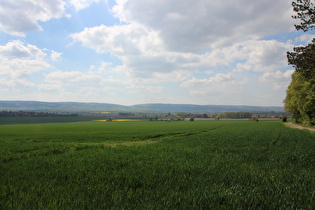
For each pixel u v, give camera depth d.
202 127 74.00
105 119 198.12
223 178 7.74
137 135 40.69
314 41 15.52
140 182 7.13
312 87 44.47
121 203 5.11
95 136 39.75
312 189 6.40
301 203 5.25
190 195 5.70
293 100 59.84
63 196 5.65
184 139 29.56
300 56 16.09
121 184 7.04
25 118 184.88
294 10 15.99
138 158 12.91
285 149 17.89
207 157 13.34
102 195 5.71
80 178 7.90
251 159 12.79
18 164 11.05
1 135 44.78
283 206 4.93
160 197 5.59
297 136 31.97
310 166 10.75
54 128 75.81
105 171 9.12
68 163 11.23
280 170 9.30
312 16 15.11
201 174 8.48
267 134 36.56
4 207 4.88
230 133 40.50
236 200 5.26
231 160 12.19
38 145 22.86
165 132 49.75
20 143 26.03
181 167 9.76
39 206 4.90
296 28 15.98
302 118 67.75
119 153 15.56
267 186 6.66
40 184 6.85
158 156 13.83
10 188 6.51
